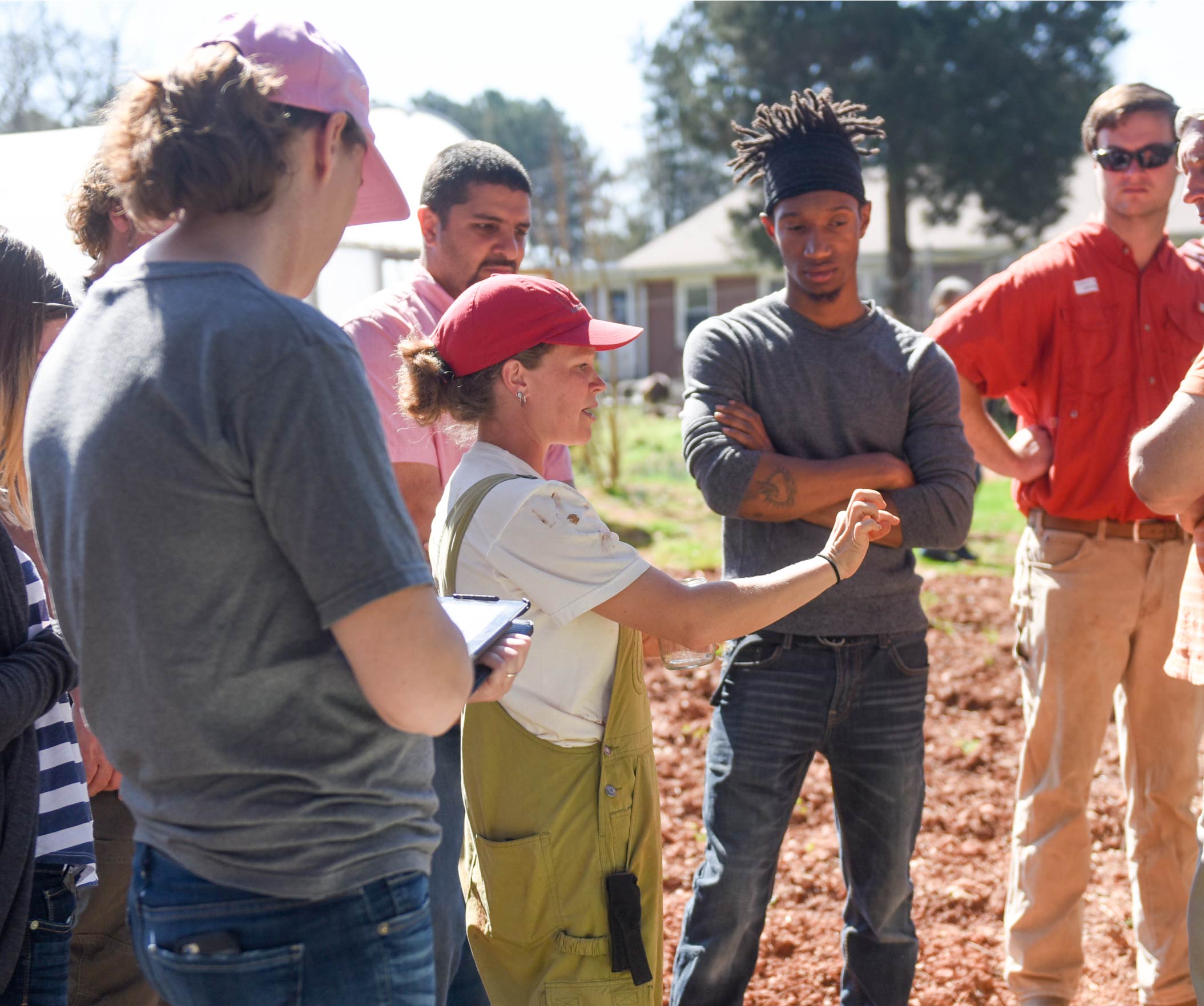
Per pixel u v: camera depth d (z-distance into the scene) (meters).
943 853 4.43
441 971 2.29
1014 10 24.00
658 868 2.38
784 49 23.98
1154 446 2.52
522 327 2.31
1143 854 3.37
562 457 3.35
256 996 1.58
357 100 1.70
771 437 3.09
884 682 2.95
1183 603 2.67
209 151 1.54
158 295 1.55
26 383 2.32
